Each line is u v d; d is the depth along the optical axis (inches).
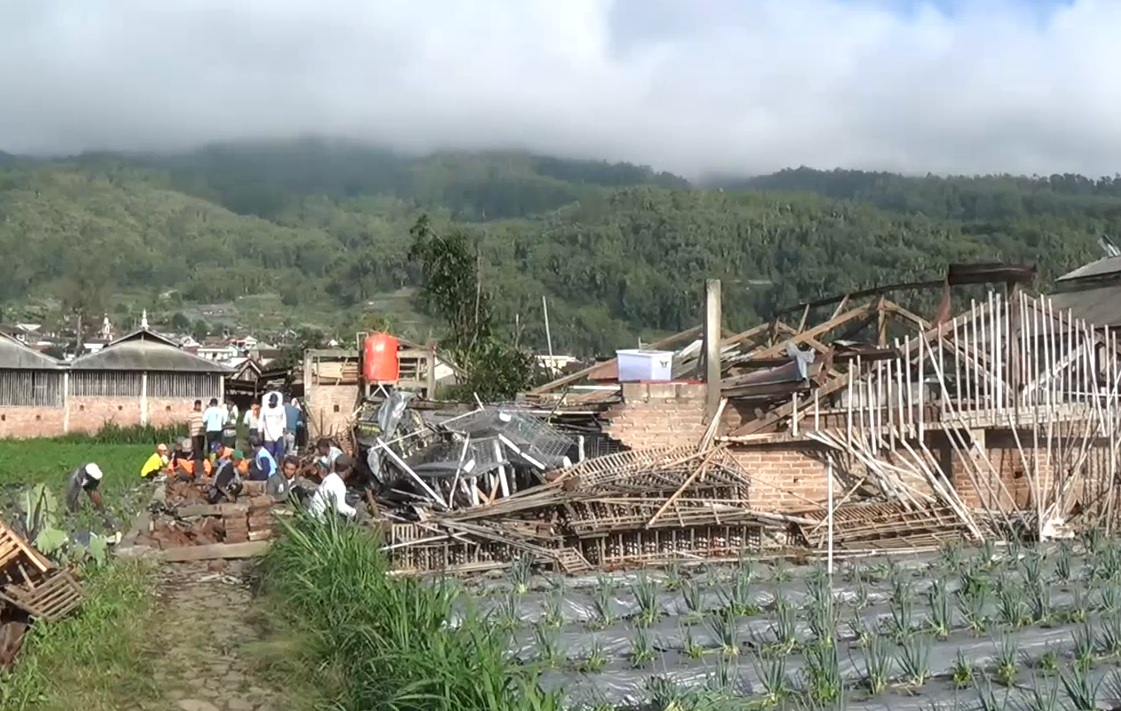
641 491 522.0
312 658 350.3
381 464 618.5
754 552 515.5
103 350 1756.9
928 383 590.2
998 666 337.1
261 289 6156.5
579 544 510.6
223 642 392.5
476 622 313.7
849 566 487.2
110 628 378.9
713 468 541.0
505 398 1198.3
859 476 565.6
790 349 594.2
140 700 330.0
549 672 343.3
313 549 415.5
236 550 534.0
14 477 938.1
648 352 622.2
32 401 1720.0
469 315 1437.0
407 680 285.1
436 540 498.0
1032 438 573.6
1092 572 454.3
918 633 370.0
